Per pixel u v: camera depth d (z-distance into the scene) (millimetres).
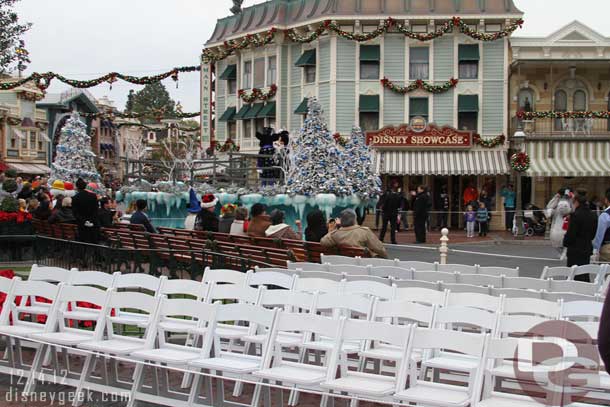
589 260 15367
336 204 26344
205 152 42062
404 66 40000
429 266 13078
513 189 39281
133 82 36406
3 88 33938
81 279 10055
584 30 38750
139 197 29297
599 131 38750
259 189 27203
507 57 39469
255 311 7855
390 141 38906
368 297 9492
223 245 15562
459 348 6750
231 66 45906
